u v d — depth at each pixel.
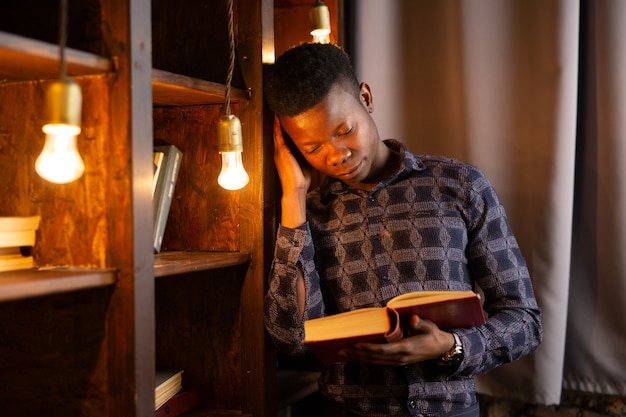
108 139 1.20
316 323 1.41
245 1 1.62
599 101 1.96
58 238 1.24
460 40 2.04
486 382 2.06
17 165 1.26
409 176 1.66
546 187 1.95
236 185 1.44
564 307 1.95
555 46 1.93
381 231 1.62
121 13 1.18
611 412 2.06
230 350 1.66
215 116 1.65
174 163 1.57
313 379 2.01
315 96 1.46
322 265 1.68
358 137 1.51
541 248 1.96
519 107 1.99
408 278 1.59
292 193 1.60
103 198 1.21
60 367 1.26
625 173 1.93
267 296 1.61
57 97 0.97
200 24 1.67
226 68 1.64
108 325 1.21
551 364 1.95
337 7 2.04
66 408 1.25
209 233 1.66
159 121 1.71
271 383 1.66
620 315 1.96
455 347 1.48
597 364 2.00
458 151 2.07
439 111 2.09
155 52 1.72
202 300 1.69
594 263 2.00
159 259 1.42
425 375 1.57
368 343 1.39
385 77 2.12
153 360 1.23
